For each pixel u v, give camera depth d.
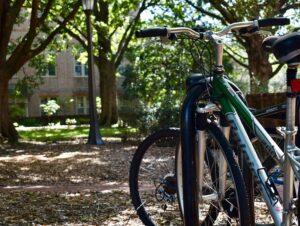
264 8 14.62
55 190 6.74
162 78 26.27
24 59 15.98
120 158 10.95
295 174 2.71
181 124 3.16
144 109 15.45
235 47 26.52
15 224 4.82
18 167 9.70
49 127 29.06
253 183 3.28
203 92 3.23
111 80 26.09
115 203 5.71
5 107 16.36
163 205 4.11
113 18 24.09
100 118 26.19
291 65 2.66
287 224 2.79
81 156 11.46
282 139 3.23
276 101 8.09
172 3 21.67
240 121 3.08
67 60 40.44
